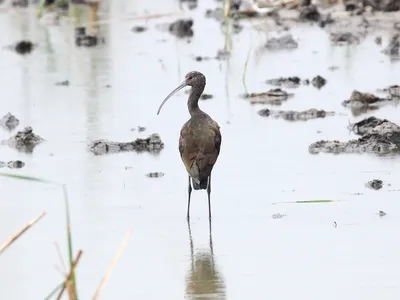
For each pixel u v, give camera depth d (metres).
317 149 17.08
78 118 19.58
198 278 12.37
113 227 14.09
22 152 17.58
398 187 15.14
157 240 13.62
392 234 13.45
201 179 14.26
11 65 24.42
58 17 30.17
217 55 24.50
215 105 20.08
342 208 14.45
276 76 22.22
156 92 21.39
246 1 30.20
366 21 26.72
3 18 30.28
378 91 20.56
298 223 14.00
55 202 15.07
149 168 16.56
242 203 14.84
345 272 12.34
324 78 21.72
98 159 17.09
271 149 17.20
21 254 13.21
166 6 31.09
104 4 31.61
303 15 27.64
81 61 24.64
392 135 17.11
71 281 10.04
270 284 12.09
